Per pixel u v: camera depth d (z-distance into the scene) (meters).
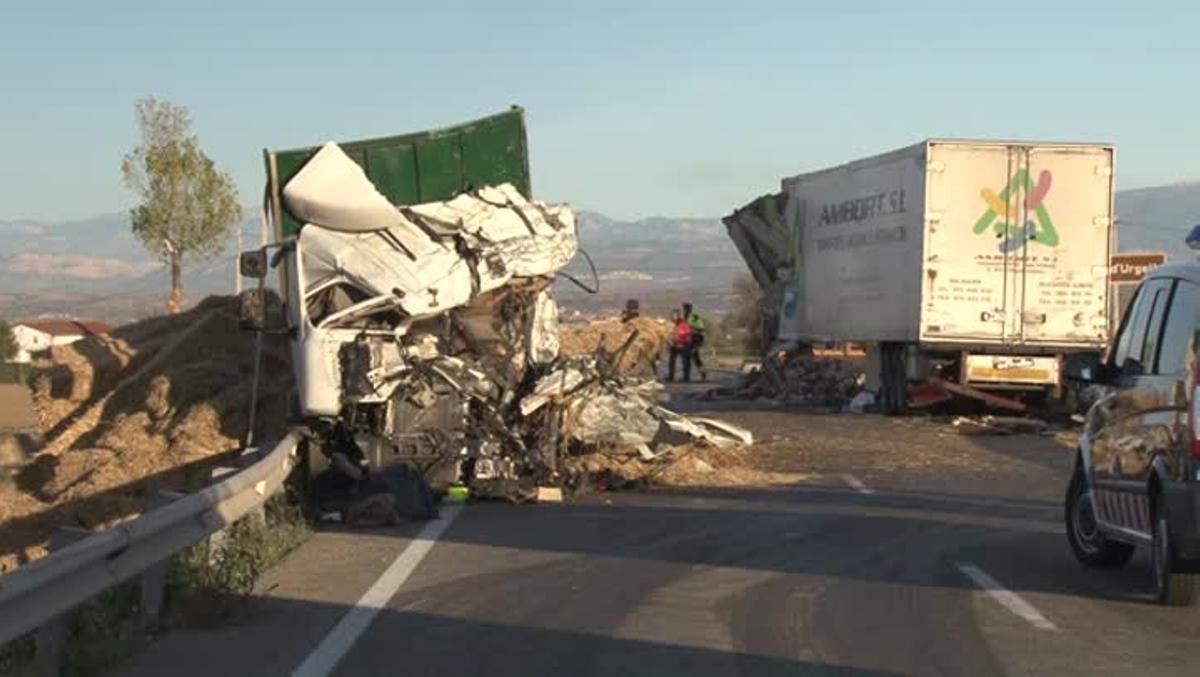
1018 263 25.17
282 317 15.94
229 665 8.25
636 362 26.22
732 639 9.01
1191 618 9.70
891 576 11.30
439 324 16.47
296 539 12.70
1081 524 11.79
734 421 26.66
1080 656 8.57
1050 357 25.47
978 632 9.23
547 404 16.64
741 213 35.28
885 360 28.14
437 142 17.98
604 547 12.69
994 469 19.20
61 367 20.44
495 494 15.66
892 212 26.78
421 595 10.41
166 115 37.00
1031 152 25.08
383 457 15.20
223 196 37.72
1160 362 10.25
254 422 18.00
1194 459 9.27
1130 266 28.91
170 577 9.45
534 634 9.13
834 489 17.11
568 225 17.55
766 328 36.06
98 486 17.34
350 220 15.76
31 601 6.79
